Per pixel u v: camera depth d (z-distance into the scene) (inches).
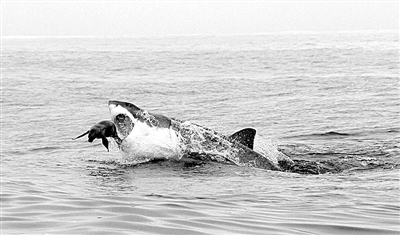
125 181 357.4
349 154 454.9
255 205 287.9
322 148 482.0
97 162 430.6
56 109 803.4
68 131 636.7
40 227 235.6
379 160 430.6
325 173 393.1
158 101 859.4
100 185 343.6
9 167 414.3
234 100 845.8
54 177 372.5
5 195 306.7
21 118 729.0
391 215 265.9
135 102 855.1
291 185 342.6
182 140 428.1
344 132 568.1
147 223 243.3
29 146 540.1
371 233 235.0
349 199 301.9
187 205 284.8
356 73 1175.6
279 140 531.2
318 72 1225.4
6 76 1239.5
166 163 414.3
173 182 353.1
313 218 258.5
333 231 237.3
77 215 258.1
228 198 305.3
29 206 279.1
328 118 663.1
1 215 258.1
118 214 260.2
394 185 338.6
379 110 710.5
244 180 359.9
